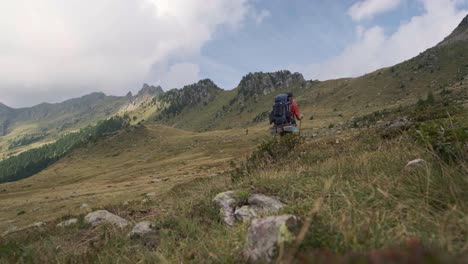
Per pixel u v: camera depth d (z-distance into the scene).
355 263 1.37
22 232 10.82
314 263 1.62
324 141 14.33
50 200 51.78
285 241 2.89
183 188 15.28
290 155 12.38
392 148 7.80
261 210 6.16
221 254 3.70
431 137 5.79
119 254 5.44
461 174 3.95
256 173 9.92
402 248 2.35
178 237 5.78
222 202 7.05
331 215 3.53
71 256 5.86
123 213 10.97
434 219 3.16
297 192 6.60
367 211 3.63
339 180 5.98
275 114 13.87
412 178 4.50
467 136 5.11
